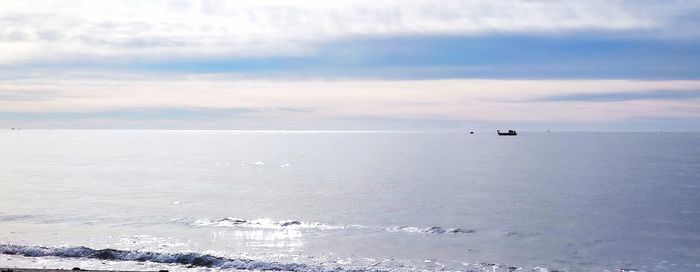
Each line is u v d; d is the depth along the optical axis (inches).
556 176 3703.3
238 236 1633.9
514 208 2292.1
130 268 1206.3
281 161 5693.9
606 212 2177.7
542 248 1529.3
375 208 2289.6
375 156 6481.3
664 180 3363.7
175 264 1257.4
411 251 1469.0
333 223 1903.3
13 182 3353.8
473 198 2618.1
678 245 1576.0
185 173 4131.4
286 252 1424.7
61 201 2465.6
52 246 1381.6
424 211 2206.0
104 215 2039.9
